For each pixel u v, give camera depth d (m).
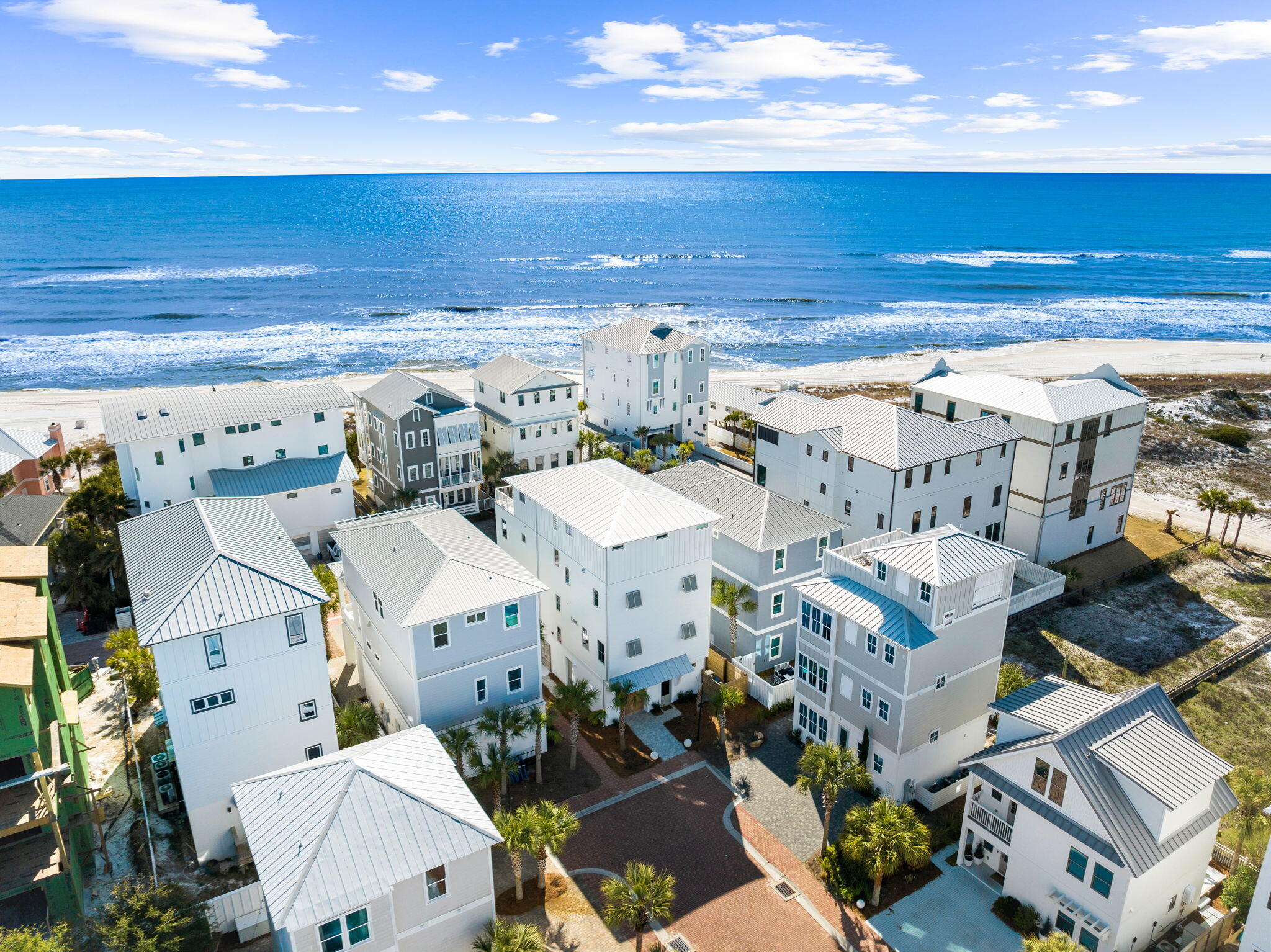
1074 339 161.38
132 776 38.16
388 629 38.41
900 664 34.97
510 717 36.47
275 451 62.19
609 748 41.50
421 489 66.88
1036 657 50.72
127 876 32.44
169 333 162.12
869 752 37.81
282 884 24.33
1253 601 58.12
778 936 30.62
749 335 166.00
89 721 42.22
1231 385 119.62
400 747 29.89
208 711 32.34
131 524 41.16
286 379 126.94
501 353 147.38
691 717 43.97
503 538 52.22
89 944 27.78
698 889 32.75
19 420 100.88
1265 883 25.83
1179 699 46.94
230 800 33.59
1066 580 58.72
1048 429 58.62
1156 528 71.12
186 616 31.17
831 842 35.31
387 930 25.56
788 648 48.88
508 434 72.81
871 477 54.78
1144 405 64.44
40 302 193.50
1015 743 32.16
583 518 42.28
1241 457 89.38
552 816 30.91
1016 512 62.44
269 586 33.25
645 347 85.00
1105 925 28.64
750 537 45.84
